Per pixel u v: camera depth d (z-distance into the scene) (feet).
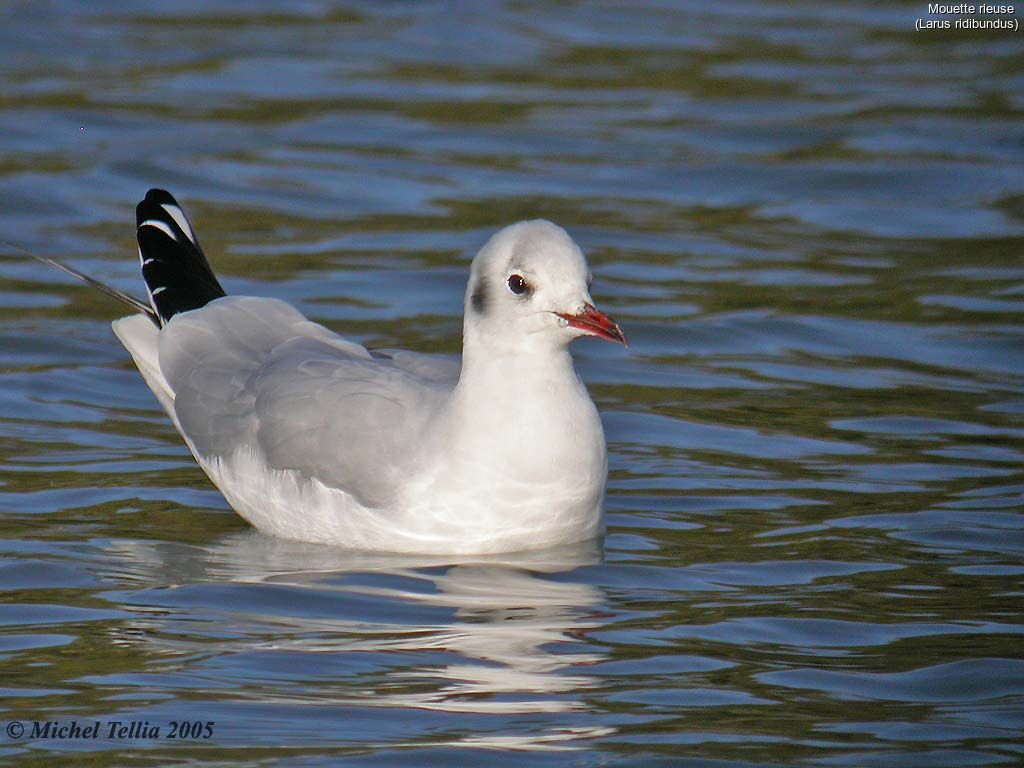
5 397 50.11
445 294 59.88
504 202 69.92
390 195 70.38
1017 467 45.11
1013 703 31.14
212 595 36.50
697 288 61.21
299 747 29.19
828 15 100.12
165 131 76.23
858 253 65.31
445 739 29.50
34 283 60.44
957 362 54.08
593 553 39.52
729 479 44.75
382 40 91.81
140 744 29.25
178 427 44.04
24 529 40.57
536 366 38.78
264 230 65.98
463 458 38.81
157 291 46.47
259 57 87.86
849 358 54.75
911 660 33.12
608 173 73.87
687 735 29.68
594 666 32.83
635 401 51.08
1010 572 37.99
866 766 28.60
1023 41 94.53
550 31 94.68
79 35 90.02
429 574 38.09
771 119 80.79
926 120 80.74
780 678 32.30
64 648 33.45
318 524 40.32
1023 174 73.61
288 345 43.60
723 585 37.47
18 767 28.40
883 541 40.11
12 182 69.10
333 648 33.58
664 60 90.02
